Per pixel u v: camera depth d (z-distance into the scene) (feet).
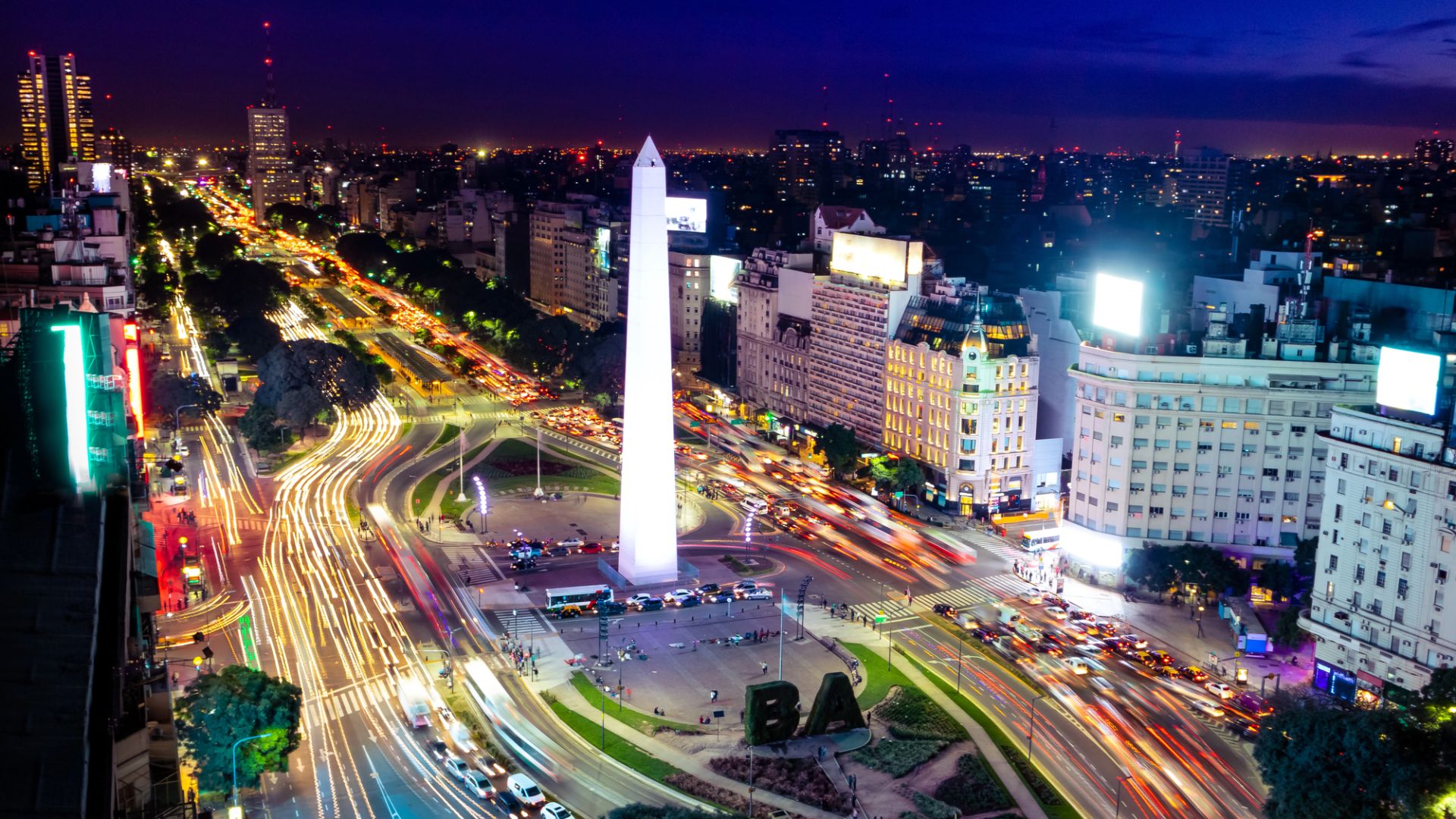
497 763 474.90
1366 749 390.83
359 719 514.68
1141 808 447.01
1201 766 481.87
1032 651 601.21
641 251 653.71
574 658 583.17
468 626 627.05
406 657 584.40
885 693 546.67
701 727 508.53
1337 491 539.70
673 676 564.30
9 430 226.79
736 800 444.55
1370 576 525.34
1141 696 549.54
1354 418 532.73
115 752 216.54
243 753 427.74
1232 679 570.05
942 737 499.10
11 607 200.34
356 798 443.73
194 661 560.61
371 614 640.58
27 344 228.63
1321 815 398.21
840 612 652.89
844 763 479.00
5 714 186.39
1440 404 506.07
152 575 307.78
